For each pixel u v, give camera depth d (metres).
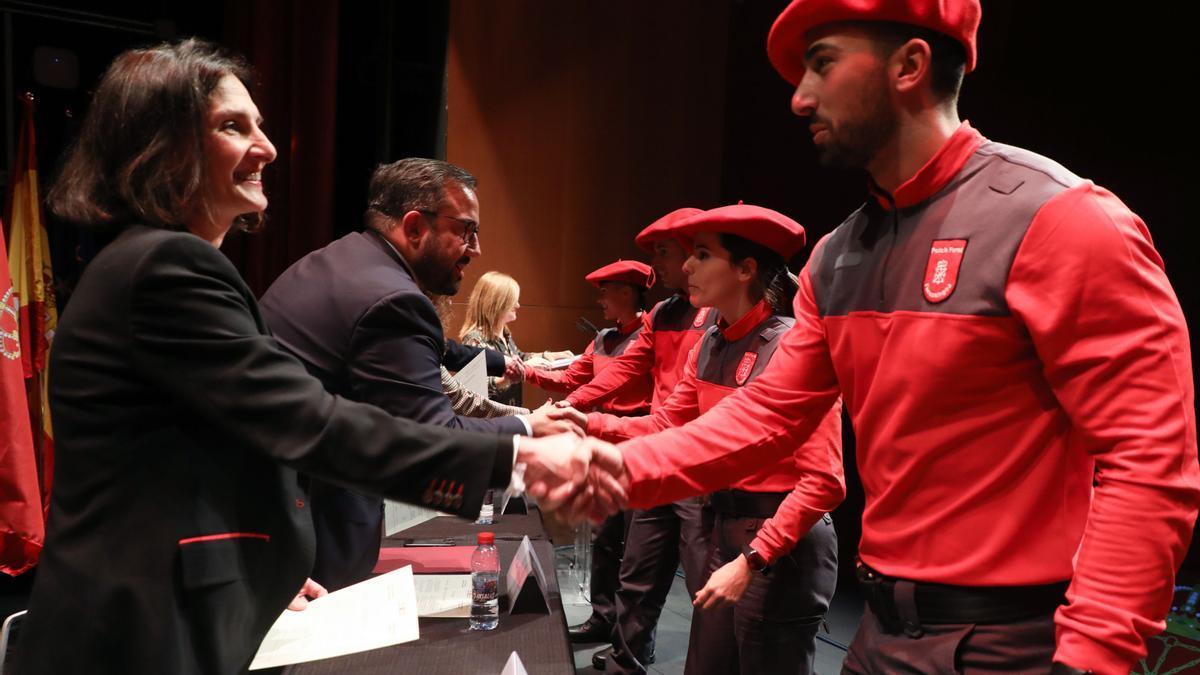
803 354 1.25
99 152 0.97
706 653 1.91
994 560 0.94
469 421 1.55
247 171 1.03
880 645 1.04
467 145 4.79
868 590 1.06
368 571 1.57
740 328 1.89
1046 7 3.37
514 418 1.61
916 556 1.00
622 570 2.77
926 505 0.99
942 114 1.01
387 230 1.71
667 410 2.08
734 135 5.33
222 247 4.40
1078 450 0.93
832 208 4.42
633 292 3.96
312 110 4.28
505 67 4.86
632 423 2.06
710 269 1.88
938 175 1.00
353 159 4.62
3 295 2.08
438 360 1.62
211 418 0.92
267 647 1.21
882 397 1.03
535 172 4.97
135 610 0.87
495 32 4.82
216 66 1.00
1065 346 0.87
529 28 4.91
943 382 0.96
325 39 4.27
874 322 1.04
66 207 0.96
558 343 5.09
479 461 1.01
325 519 1.51
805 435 1.29
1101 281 0.84
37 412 3.38
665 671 2.97
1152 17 3.05
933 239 0.99
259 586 0.97
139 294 0.90
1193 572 3.19
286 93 4.30
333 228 4.40
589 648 3.26
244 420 0.92
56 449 0.94
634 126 5.21
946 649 0.96
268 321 1.57
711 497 1.91
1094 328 0.85
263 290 4.35
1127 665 0.78
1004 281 0.92
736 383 1.86
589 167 5.11
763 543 1.60
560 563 4.20
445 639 1.31
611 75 5.14
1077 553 0.92
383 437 0.97
